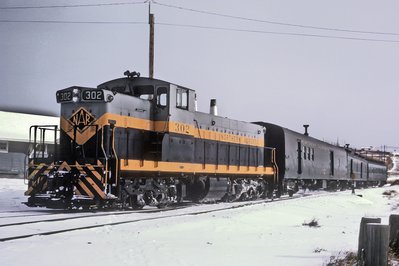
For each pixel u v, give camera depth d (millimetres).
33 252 7809
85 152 15305
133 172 15969
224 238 10656
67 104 15734
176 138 17734
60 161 15297
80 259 7441
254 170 24328
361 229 7395
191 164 18797
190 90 18812
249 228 12820
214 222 12961
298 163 30109
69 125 15609
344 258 8281
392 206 30922
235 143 23016
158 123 17312
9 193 22641
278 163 27516
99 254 7895
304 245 10141
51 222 11719
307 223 15336
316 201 23953
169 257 7926
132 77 17859
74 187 14703
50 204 14719
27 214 13789
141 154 16625
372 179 59188
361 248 7328
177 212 15438
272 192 26625
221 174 21609
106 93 14953
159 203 17156
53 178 14711
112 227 11102
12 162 39969
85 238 9422
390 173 124062
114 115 15320
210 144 20641
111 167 14773
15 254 7586
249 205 18844
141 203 16156
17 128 41844
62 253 7828
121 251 8242
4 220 12047
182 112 18156
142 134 16719
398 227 8859
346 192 37812
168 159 17266
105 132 14992
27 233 9867
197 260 7832
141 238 9914
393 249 8680
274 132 27781
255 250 9133
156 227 11359
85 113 15336
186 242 9742
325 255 8727
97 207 14508
